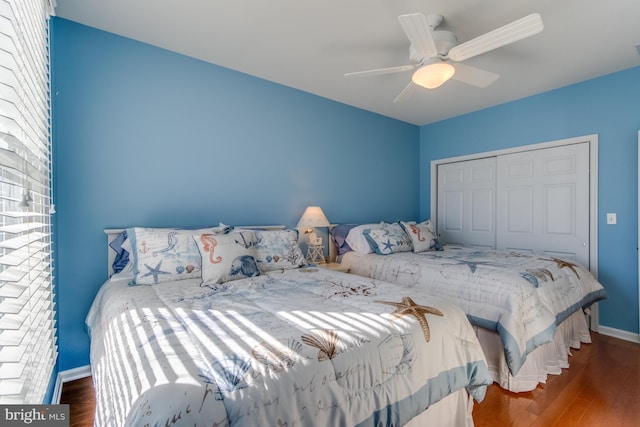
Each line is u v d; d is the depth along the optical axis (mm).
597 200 2818
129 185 2152
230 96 2611
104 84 2062
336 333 1062
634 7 1812
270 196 2863
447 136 4012
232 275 1838
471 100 3350
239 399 754
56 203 1896
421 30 1577
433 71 1887
